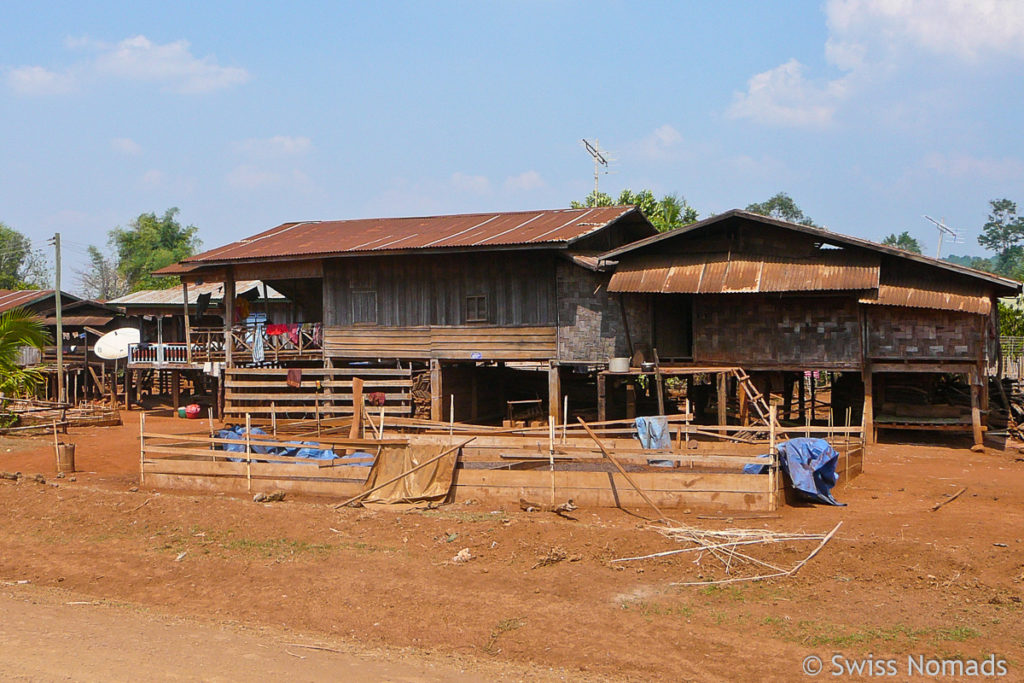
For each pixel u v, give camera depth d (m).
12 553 14.06
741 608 10.97
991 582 11.38
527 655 10.04
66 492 16.91
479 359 26.31
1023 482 17.69
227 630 10.59
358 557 13.06
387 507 15.77
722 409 22.75
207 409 34.41
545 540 13.09
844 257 22.83
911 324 22.75
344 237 29.66
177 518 15.05
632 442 18.95
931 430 25.06
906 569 11.71
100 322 39.69
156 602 12.10
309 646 10.01
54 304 40.19
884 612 10.68
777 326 23.73
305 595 11.92
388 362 28.86
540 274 25.67
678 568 12.18
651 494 15.30
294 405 29.81
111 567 13.32
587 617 10.88
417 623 10.98
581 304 25.19
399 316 27.44
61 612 10.97
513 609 11.19
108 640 9.58
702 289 22.91
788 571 11.91
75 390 37.94
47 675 8.05
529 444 18.77
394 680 8.75
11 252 71.69
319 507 15.56
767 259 23.41
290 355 29.30
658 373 23.45
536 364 30.45
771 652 9.83
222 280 32.06
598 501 15.49
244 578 12.62
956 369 22.33
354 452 18.94
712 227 24.14
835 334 23.25
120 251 80.25
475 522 14.20
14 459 22.58
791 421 28.02
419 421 20.19
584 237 24.23
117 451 23.83
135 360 34.38
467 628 10.73
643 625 10.62
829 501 15.45
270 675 8.63
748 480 14.95
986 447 22.59
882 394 25.02
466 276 26.55
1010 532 13.25
